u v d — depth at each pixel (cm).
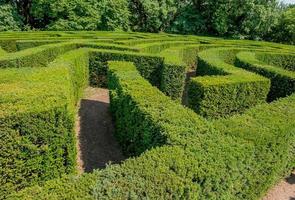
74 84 1173
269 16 3862
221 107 988
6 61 1171
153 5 4022
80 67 1330
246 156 539
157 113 658
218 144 542
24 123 582
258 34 4081
